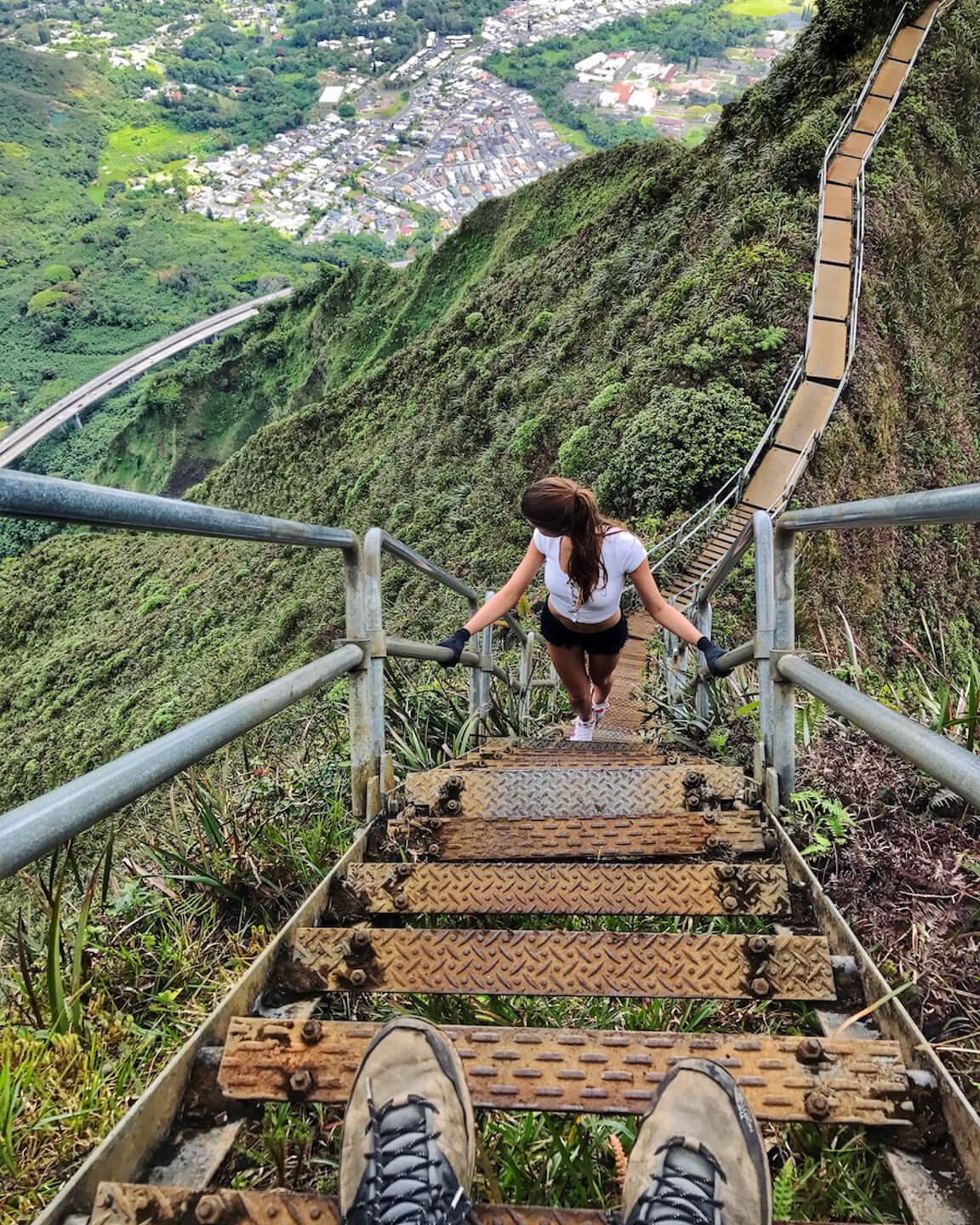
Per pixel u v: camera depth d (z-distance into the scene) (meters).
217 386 71.19
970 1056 1.74
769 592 2.47
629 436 16.03
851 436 15.22
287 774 3.35
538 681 6.93
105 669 31.84
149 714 26.58
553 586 3.49
